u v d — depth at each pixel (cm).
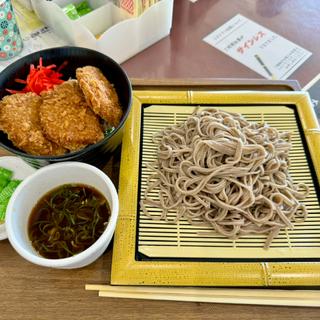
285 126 38
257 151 33
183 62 50
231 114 36
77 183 31
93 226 29
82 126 31
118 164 35
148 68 49
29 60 35
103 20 49
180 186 32
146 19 47
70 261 25
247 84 41
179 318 27
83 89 31
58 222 30
